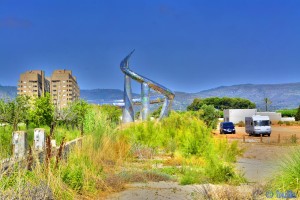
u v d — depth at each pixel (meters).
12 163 9.59
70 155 14.39
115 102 58.62
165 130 25.98
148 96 57.12
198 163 19.14
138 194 12.53
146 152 22.34
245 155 25.67
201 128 22.47
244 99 172.12
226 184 13.74
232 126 64.75
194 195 12.06
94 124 22.86
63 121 32.72
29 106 27.69
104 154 17.95
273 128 85.38
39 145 12.91
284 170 11.55
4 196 8.15
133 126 26.61
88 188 12.33
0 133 16.58
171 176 15.77
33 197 9.10
